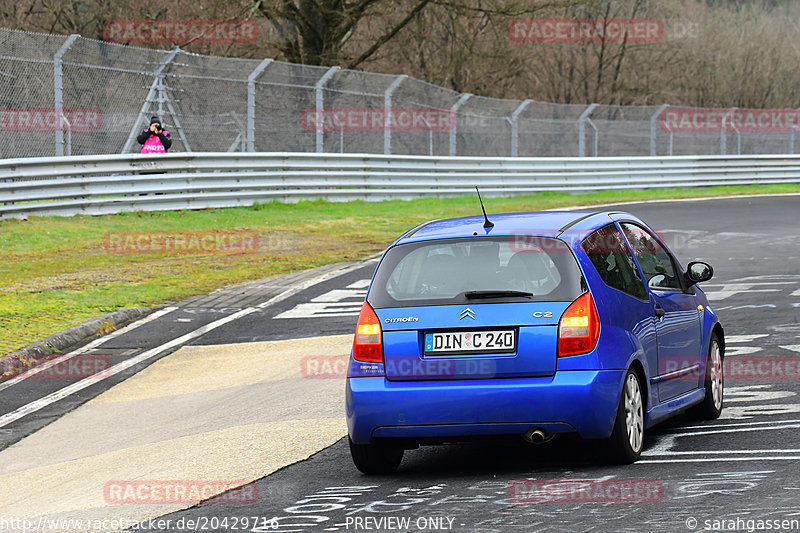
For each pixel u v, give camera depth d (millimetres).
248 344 41844
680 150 135375
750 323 40812
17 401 34688
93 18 129000
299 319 46625
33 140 77875
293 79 96875
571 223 23859
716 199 110938
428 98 108750
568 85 187625
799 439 23516
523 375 21656
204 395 34125
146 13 129250
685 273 27656
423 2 136750
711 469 21281
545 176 116375
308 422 29203
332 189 98375
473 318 21984
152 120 83938
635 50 191875
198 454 26766
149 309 49500
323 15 136000
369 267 62219
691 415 27484
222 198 88438
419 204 99812
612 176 122500
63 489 24750
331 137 100375
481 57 155875
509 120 117375
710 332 27391
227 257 65938
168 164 84438
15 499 24375
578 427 21359
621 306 22781
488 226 23625
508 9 135875
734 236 74875
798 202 106250
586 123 126688
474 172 110938
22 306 48625
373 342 22453
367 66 150875
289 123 96250
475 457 24766
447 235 23391
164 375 37531
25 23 128250
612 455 22109
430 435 21844
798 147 147000
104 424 31375
